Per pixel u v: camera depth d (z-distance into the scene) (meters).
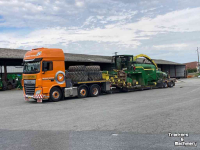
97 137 5.92
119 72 19.94
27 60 13.91
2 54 25.03
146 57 24.14
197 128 6.71
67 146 5.26
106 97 15.84
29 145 5.39
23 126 7.36
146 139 5.70
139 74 22.20
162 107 10.62
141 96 16.00
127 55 21.00
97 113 9.40
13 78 26.22
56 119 8.37
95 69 16.72
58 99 14.12
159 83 24.02
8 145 5.43
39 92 13.27
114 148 5.07
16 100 15.05
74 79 15.38
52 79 13.81
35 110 10.65
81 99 14.85
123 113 9.25
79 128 6.91
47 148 5.16
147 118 8.19
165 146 5.19
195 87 23.92
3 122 8.04
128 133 6.26
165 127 6.86
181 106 10.84
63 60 14.41
